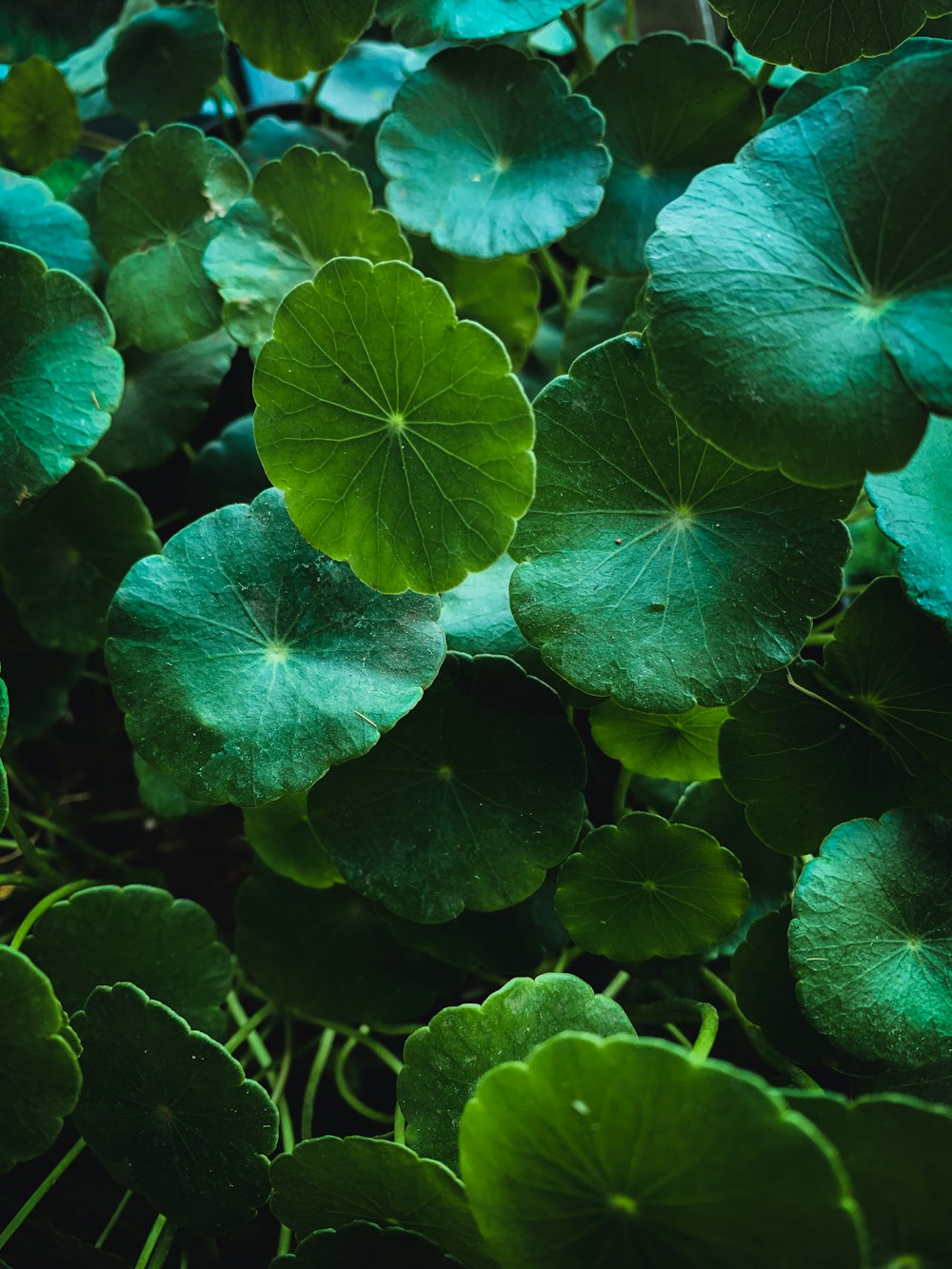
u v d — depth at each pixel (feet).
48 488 1.07
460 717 1.06
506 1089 0.84
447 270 1.26
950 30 1.19
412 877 1.05
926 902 1.01
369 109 1.43
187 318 1.23
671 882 1.04
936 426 1.05
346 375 0.98
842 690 1.04
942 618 0.98
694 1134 0.82
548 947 1.12
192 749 1.01
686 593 1.01
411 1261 0.97
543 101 1.18
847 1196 0.80
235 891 1.35
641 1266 0.87
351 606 1.03
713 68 1.18
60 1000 1.10
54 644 1.23
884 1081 1.03
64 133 1.40
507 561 1.13
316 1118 1.22
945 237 0.93
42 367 1.08
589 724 1.12
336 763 1.00
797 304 0.94
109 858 1.32
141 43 1.34
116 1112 1.03
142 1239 1.17
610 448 1.02
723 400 0.93
